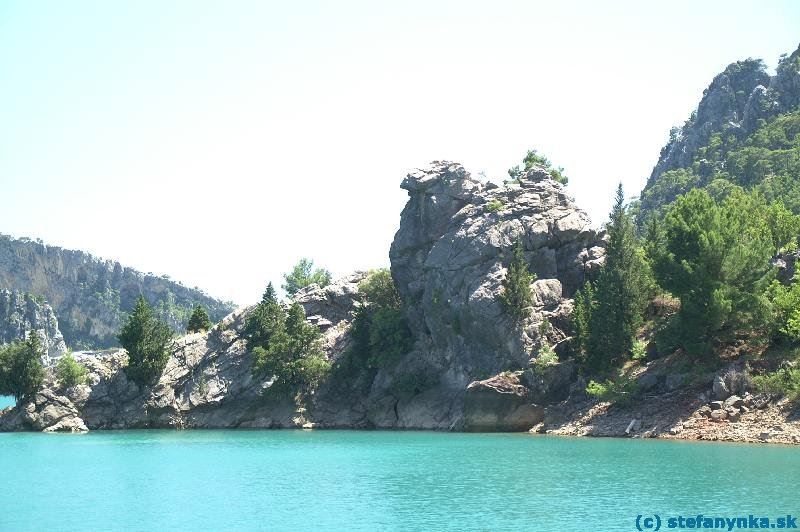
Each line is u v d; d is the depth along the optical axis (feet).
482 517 158.10
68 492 199.41
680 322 293.64
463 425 352.49
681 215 308.60
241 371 462.19
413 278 435.53
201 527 155.63
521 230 382.83
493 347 367.45
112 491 200.44
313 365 435.53
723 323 284.20
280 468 240.53
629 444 261.24
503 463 232.94
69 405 445.78
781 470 194.59
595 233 393.70
